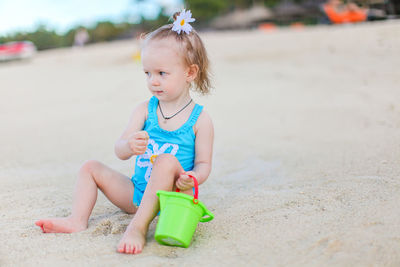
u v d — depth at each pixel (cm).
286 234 214
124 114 661
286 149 429
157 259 198
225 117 619
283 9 3444
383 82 690
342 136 448
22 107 771
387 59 832
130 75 1145
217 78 934
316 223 224
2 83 1170
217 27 4144
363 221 220
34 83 1127
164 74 243
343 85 718
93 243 215
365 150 370
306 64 934
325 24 2136
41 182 336
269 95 735
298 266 186
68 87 1012
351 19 1866
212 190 310
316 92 705
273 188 298
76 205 237
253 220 236
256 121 580
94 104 764
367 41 1005
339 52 975
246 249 204
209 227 233
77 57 1812
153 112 262
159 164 227
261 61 1066
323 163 352
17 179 344
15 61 2119
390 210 229
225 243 212
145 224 218
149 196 224
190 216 211
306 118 561
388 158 328
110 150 449
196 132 257
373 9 1798
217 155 429
